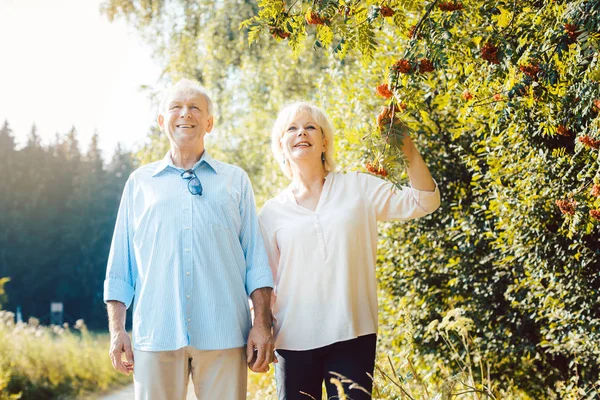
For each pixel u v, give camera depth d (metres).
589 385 4.52
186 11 13.44
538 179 4.28
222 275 3.17
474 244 5.13
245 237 3.35
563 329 4.60
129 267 3.30
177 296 3.10
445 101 5.07
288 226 3.41
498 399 3.97
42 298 48.97
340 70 6.33
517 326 5.06
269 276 3.28
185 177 3.24
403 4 3.19
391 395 3.53
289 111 3.60
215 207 3.21
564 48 3.05
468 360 3.70
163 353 3.08
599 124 3.33
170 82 13.36
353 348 3.23
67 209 50.53
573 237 4.29
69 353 11.48
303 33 3.37
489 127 4.67
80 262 50.19
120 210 3.33
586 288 4.31
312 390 3.29
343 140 5.78
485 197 5.06
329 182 3.48
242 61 12.59
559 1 3.19
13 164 50.09
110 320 3.21
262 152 11.60
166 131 3.33
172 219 3.16
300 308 3.30
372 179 3.49
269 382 7.28
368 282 3.35
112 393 10.85
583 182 3.89
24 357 10.22
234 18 12.70
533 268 4.53
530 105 3.31
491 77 3.25
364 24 3.28
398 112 3.07
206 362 3.14
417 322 5.53
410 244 5.66
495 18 3.36
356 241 3.33
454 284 5.35
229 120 12.66
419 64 3.01
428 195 3.31
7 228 48.56
